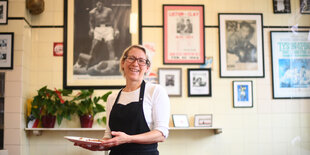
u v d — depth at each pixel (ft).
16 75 11.79
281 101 13.00
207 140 12.63
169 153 12.48
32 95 12.56
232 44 13.14
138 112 6.28
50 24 12.89
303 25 13.16
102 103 12.65
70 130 12.39
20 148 11.51
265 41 13.21
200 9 13.17
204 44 13.05
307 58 13.11
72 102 12.31
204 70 12.93
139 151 6.10
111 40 12.92
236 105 12.85
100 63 12.80
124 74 7.11
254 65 13.09
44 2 12.91
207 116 12.48
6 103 11.66
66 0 12.98
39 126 12.26
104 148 6.56
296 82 13.05
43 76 12.66
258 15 13.26
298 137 12.80
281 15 13.23
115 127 6.46
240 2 13.23
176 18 13.11
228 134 12.72
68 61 12.76
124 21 13.03
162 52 12.97
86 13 13.00
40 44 12.80
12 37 11.91
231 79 13.00
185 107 12.74
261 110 12.91
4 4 12.08
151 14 13.10
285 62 13.14
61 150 12.34
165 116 6.36
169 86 12.78
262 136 12.79
